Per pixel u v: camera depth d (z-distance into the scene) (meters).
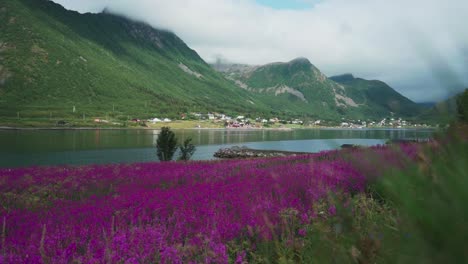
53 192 13.73
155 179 15.22
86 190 13.95
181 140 132.88
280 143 130.38
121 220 7.67
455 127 0.89
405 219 0.99
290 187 8.30
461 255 0.84
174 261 5.26
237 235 6.12
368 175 1.22
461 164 0.89
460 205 0.87
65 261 5.41
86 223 7.70
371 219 3.65
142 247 5.70
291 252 4.15
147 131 191.50
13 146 89.19
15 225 8.05
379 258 1.46
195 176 15.09
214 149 95.31
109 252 5.44
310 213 5.51
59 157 69.69
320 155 14.57
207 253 5.24
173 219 7.46
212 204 8.27
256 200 7.66
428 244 0.90
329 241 1.76
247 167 16.16
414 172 1.01
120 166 21.56
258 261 4.59
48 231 7.16
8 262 5.38
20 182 16.02
